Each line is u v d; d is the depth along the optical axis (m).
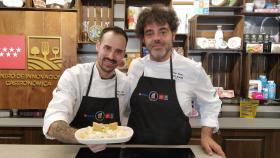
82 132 1.13
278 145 2.54
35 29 2.61
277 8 2.93
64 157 1.23
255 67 3.10
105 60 1.46
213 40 2.84
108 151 1.31
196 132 2.46
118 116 1.62
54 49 2.63
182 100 1.55
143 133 1.53
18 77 2.63
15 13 2.58
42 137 2.47
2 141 2.47
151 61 1.61
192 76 1.58
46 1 2.71
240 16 2.85
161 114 1.54
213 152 1.33
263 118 2.84
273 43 2.85
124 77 1.67
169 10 1.47
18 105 2.65
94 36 2.80
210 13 3.05
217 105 1.63
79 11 2.78
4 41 2.59
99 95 1.58
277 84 3.04
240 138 2.54
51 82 2.65
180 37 2.99
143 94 1.59
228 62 3.10
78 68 1.58
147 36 1.46
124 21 2.87
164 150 1.35
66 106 1.38
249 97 2.84
